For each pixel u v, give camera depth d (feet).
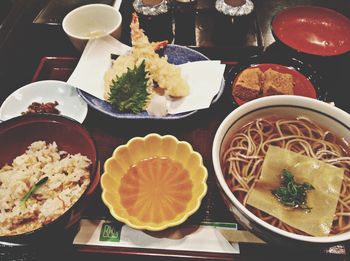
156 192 1.06
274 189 0.89
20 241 0.88
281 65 1.39
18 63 1.50
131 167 1.12
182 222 0.92
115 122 1.28
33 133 1.13
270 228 0.73
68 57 1.50
